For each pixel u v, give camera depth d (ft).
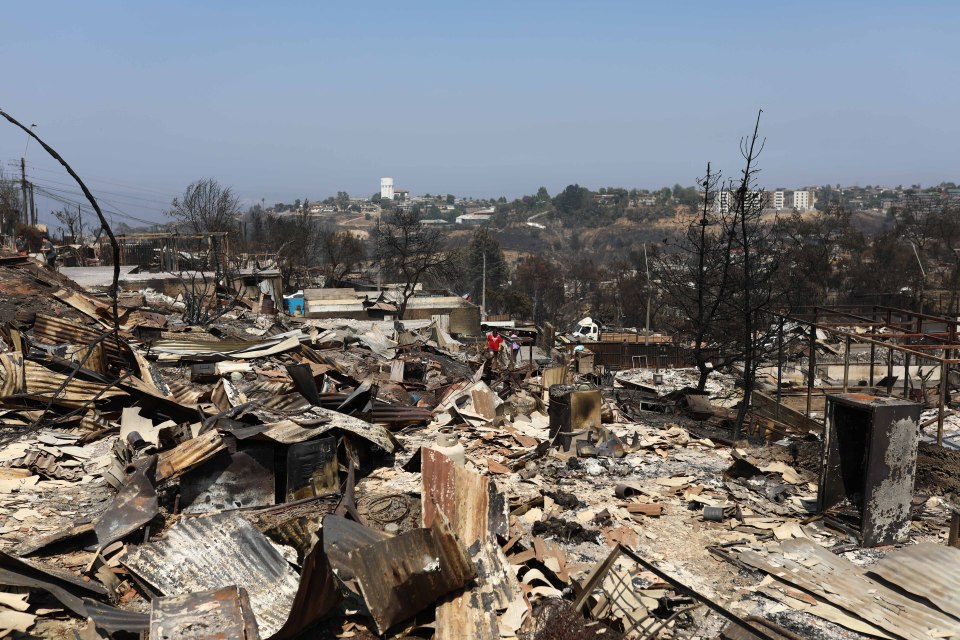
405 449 34.01
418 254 159.63
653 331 162.71
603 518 26.48
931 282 138.82
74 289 61.36
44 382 34.71
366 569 19.27
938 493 29.01
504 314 224.94
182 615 18.28
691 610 20.58
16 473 28.66
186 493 26.12
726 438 40.40
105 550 22.75
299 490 27.30
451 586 20.38
